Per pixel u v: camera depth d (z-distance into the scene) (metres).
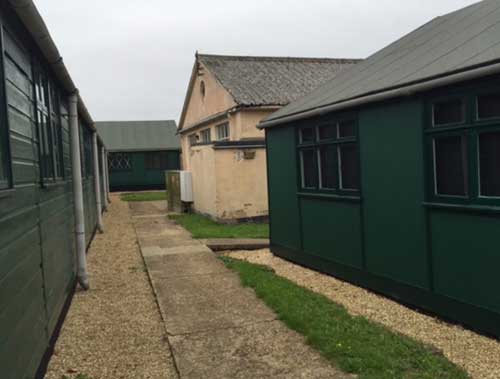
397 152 5.55
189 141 23.92
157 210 18.19
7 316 2.87
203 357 4.07
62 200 5.84
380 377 3.51
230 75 17.61
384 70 6.48
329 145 6.98
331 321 4.75
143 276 7.30
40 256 4.05
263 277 6.80
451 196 4.83
